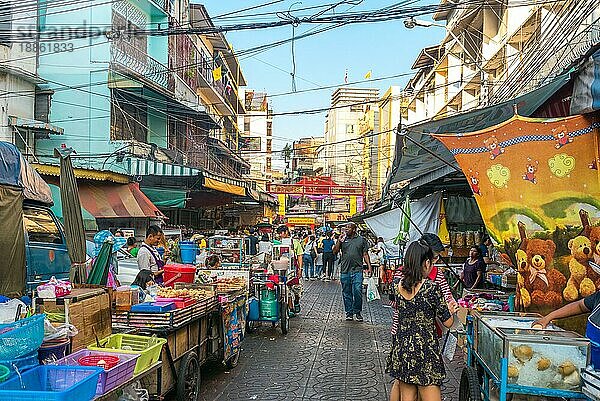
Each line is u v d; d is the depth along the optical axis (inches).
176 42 1014.4
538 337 170.9
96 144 787.4
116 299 235.3
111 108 799.7
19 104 700.7
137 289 249.1
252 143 2491.4
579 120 249.3
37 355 170.7
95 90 796.6
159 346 211.3
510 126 255.0
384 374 322.0
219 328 306.2
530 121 253.0
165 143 964.6
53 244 346.9
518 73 577.3
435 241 281.6
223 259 544.7
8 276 281.3
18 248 288.2
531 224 245.1
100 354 187.2
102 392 161.9
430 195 568.4
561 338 170.6
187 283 343.0
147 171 691.4
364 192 1557.6
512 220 247.3
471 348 226.7
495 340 179.8
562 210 244.2
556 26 509.0
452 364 353.7
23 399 138.1
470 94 1256.8
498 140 255.3
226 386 295.3
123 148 738.2
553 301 237.6
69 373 161.3
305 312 565.9
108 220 661.3
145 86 809.5
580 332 230.4
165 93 870.4
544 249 242.1
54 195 520.4
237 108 1822.1
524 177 249.6
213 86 1317.7
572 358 165.9
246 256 563.5
